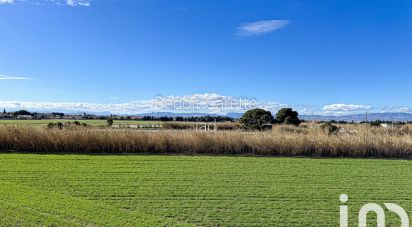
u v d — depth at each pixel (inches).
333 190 378.9
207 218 284.0
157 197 342.0
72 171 465.1
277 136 679.7
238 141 668.7
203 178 431.5
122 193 354.9
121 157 597.9
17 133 665.0
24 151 657.0
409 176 459.5
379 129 935.7
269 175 455.5
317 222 279.9
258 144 665.0
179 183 402.3
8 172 452.4
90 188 373.1
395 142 661.9
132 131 701.3
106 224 263.0
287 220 283.0
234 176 446.3
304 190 377.1
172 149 668.7
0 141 664.4
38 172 455.2
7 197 329.7
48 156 599.8
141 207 309.6
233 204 322.7
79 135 663.8
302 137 673.0
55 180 409.4
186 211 300.5
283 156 645.3
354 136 692.1
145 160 568.1
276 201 334.6
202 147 669.9
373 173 478.9
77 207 303.0
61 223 261.7
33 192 351.3
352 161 591.8
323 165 542.6
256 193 362.0
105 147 663.8
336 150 657.6
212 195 352.2
